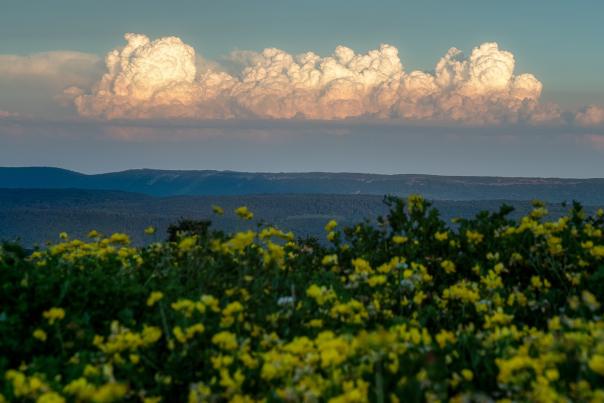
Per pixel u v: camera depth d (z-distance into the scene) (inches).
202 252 348.5
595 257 346.0
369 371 193.0
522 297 303.6
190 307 261.4
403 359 195.5
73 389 192.5
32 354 256.4
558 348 201.3
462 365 219.3
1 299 287.3
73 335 263.0
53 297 293.3
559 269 353.7
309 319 282.5
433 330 293.4
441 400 184.7
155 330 247.8
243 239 328.8
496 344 229.1
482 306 287.7
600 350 192.1
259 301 291.0
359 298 314.7
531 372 197.0
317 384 191.5
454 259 386.3
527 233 377.4
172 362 234.4
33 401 196.4
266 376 203.3
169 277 330.6
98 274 317.4
